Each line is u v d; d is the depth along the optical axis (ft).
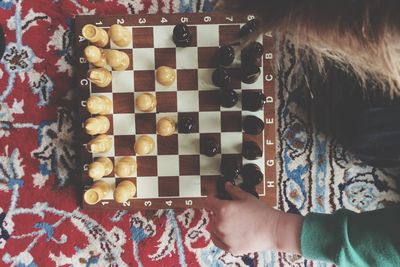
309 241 3.54
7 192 4.67
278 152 4.66
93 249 4.69
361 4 2.11
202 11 4.65
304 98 4.61
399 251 3.23
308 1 2.19
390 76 2.42
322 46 2.43
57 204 4.67
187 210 4.69
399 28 2.12
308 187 4.67
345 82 4.31
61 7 4.64
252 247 3.89
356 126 4.09
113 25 3.97
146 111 4.27
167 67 4.08
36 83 4.65
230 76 4.29
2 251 4.67
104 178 4.39
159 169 4.39
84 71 4.37
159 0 4.66
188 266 4.72
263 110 4.33
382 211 3.45
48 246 4.68
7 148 4.66
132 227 4.70
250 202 3.89
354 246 3.35
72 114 4.64
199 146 4.36
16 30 4.64
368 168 4.66
